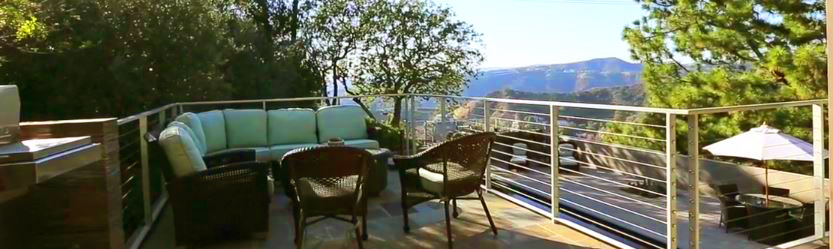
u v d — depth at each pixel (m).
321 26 13.88
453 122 5.52
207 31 8.70
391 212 4.00
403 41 14.23
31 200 2.15
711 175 6.68
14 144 1.63
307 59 13.58
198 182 3.14
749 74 6.82
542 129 6.14
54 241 2.21
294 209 3.25
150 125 4.58
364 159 2.89
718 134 6.84
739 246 3.95
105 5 7.53
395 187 4.98
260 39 11.52
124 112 7.80
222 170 3.19
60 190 2.21
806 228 4.09
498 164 6.23
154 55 8.00
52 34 6.89
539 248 3.12
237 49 10.38
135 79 7.68
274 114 5.80
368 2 14.08
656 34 8.11
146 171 3.60
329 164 2.84
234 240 3.37
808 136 6.11
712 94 7.03
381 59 14.20
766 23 6.85
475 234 3.40
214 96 8.74
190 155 3.16
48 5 6.57
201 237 3.23
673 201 2.79
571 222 3.52
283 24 13.59
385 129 7.56
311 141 5.77
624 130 7.20
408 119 6.58
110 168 2.30
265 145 5.62
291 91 12.19
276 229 3.62
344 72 14.21
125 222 3.63
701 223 4.75
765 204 4.52
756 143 4.62
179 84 8.24
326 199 2.91
